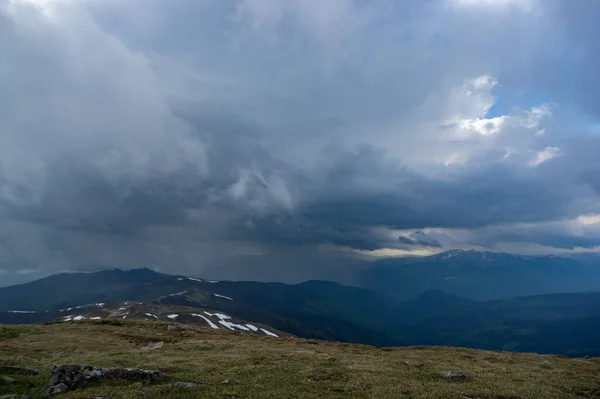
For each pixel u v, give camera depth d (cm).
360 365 4622
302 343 7362
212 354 5234
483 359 5884
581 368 5353
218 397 3086
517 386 3944
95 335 7144
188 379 3638
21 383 3509
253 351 5559
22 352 5469
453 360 5641
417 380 3953
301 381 3706
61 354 5394
